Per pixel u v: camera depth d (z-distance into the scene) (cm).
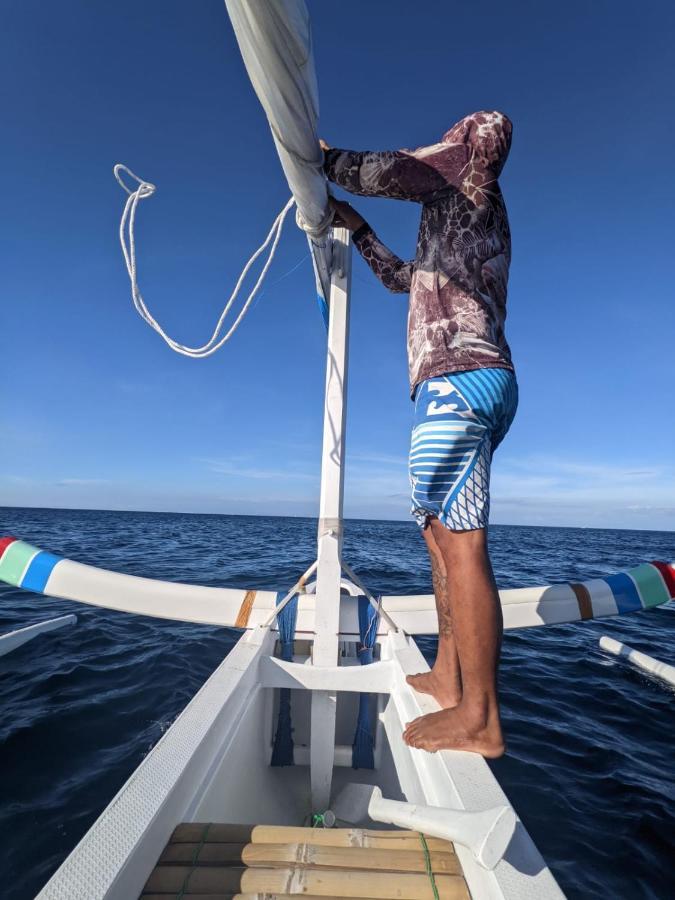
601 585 272
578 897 209
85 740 312
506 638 602
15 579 254
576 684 448
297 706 223
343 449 190
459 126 138
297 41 74
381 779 200
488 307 132
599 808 267
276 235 161
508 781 290
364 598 242
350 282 195
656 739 349
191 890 94
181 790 110
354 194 138
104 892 78
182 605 243
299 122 94
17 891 200
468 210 133
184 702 371
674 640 620
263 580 938
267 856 102
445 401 129
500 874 87
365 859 103
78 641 499
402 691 173
